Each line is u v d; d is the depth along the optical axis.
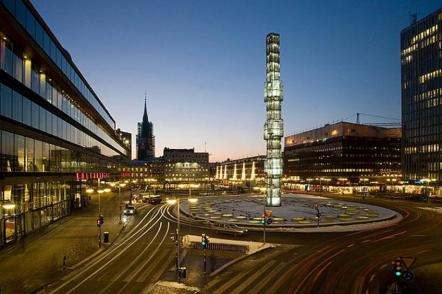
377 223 67.88
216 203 110.94
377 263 38.78
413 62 157.38
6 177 44.34
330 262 39.25
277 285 31.59
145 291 30.16
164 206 102.69
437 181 142.75
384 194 146.50
